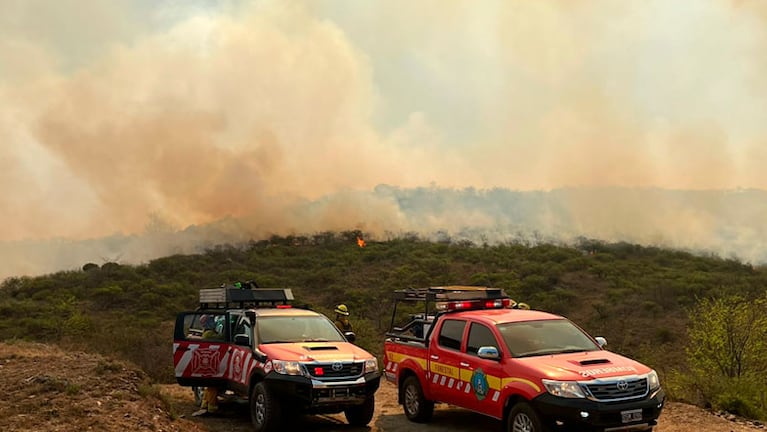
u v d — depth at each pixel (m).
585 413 7.89
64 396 9.98
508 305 11.21
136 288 47.88
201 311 12.42
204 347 11.71
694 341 20.98
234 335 11.54
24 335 29.33
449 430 10.38
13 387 10.52
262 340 10.88
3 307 38.50
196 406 12.73
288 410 10.15
